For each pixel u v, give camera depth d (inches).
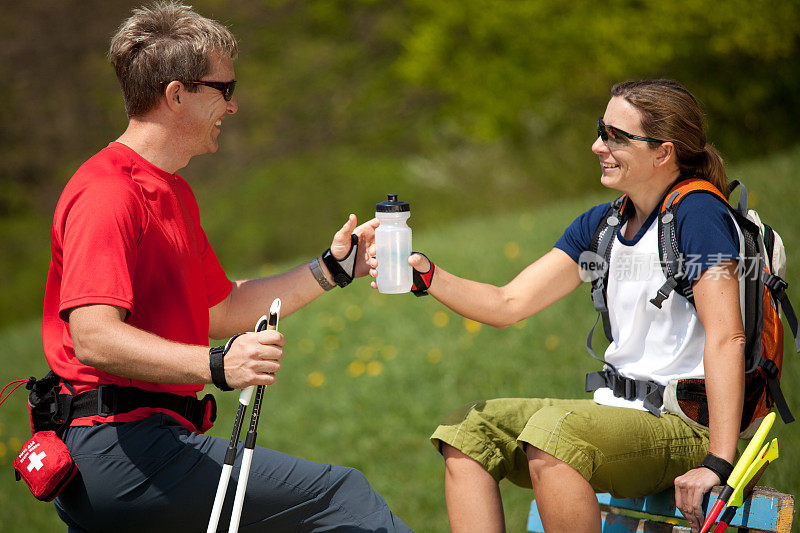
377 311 1144.8
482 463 388.2
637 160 391.2
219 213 3095.5
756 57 2485.2
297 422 891.4
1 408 1123.9
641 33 2345.0
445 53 2689.5
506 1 2511.1
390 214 414.3
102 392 358.9
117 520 362.0
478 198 2746.1
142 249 365.4
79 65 3462.1
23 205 3297.2
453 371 916.6
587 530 362.6
